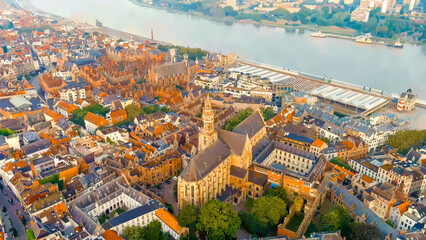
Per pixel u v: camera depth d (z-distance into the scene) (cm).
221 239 19188
